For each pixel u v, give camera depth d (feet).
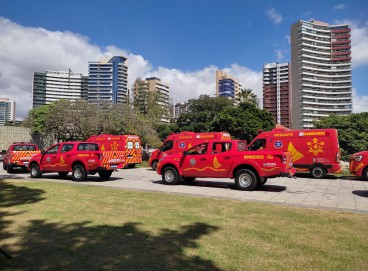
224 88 468.75
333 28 443.73
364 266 14.38
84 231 19.65
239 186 39.27
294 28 444.14
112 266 14.23
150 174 61.41
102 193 34.76
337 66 436.76
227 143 41.06
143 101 188.75
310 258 15.30
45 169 52.44
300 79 432.25
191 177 45.29
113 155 50.19
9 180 48.32
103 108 124.57
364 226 21.15
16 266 14.20
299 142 57.00
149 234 19.10
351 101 433.48
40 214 24.18
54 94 295.28
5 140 136.67
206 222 22.03
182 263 14.58
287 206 28.12
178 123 258.98
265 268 14.07
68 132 125.80
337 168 53.98
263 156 38.06
